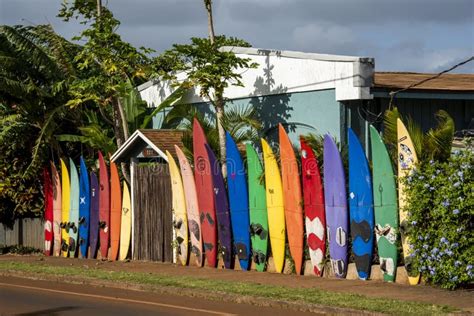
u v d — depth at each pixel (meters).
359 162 15.41
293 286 14.63
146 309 12.47
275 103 21.52
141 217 21.30
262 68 21.86
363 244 15.37
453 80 23.44
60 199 24.36
